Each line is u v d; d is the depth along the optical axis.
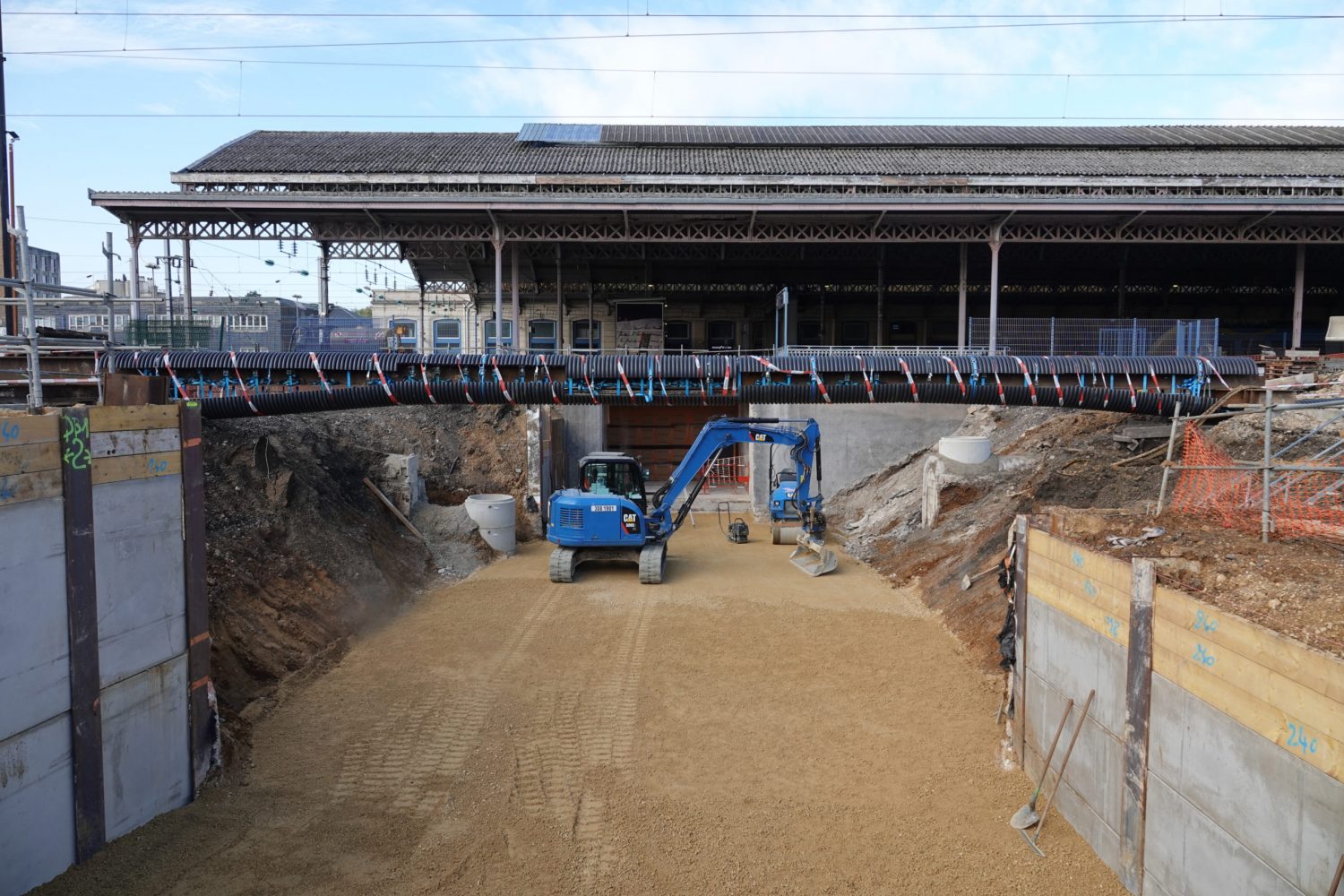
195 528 9.10
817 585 19.05
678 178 28.28
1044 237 26.89
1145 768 7.16
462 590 18.58
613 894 7.71
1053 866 7.95
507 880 7.91
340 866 8.04
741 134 36.06
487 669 13.34
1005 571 10.49
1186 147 32.81
